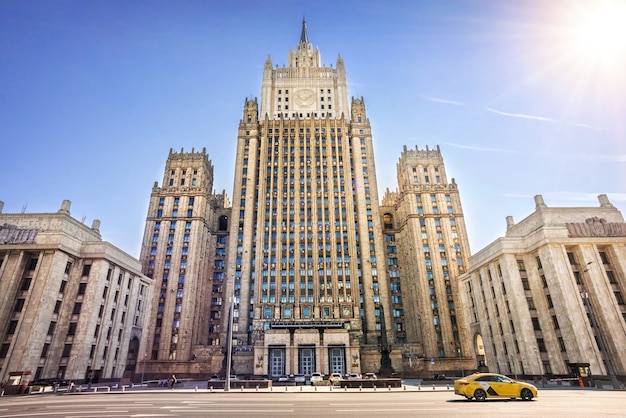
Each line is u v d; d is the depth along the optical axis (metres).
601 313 54.47
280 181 108.12
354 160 112.81
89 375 61.47
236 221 104.19
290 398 30.86
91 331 62.41
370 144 114.81
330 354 78.88
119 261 71.88
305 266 97.00
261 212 103.56
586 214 65.44
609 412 19.28
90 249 66.88
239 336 89.62
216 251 114.19
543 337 59.69
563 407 21.52
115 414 20.91
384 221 121.62
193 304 98.19
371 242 102.69
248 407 23.75
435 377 70.06
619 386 39.25
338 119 118.94
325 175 110.31
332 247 99.75
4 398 37.25
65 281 63.75
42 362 57.44
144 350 83.81
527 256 64.75
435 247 102.69
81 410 23.20
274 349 79.25
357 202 106.88
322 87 130.00
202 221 107.31
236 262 100.50
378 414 19.66
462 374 85.56
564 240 59.09
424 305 96.44
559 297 56.69
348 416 19.12
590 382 43.66
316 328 84.00
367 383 43.78
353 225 102.88
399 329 103.44
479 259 74.19
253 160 111.44
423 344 93.88
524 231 69.88
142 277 82.00
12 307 57.25
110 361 67.69
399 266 111.44
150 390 46.66
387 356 81.94
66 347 60.38
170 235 104.75
